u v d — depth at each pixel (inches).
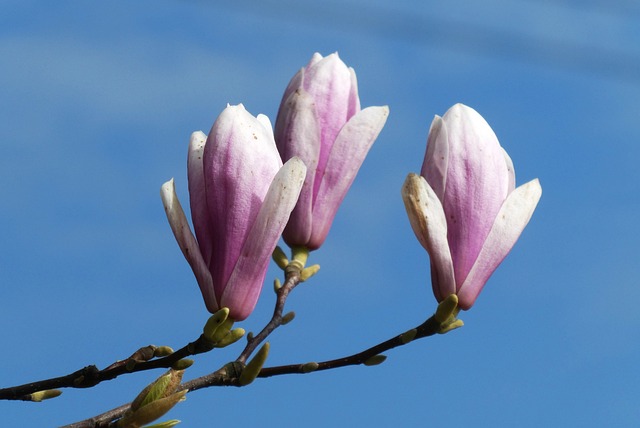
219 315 37.7
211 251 38.4
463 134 39.8
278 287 41.9
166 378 38.1
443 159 39.7
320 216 41.8
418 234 39.5
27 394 38.4
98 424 38.1
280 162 38.6
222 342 38.0
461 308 39.5
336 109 41.8
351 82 42.1
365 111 41.8
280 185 38.0
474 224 39.5
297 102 41.5
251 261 38.1
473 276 39.4
